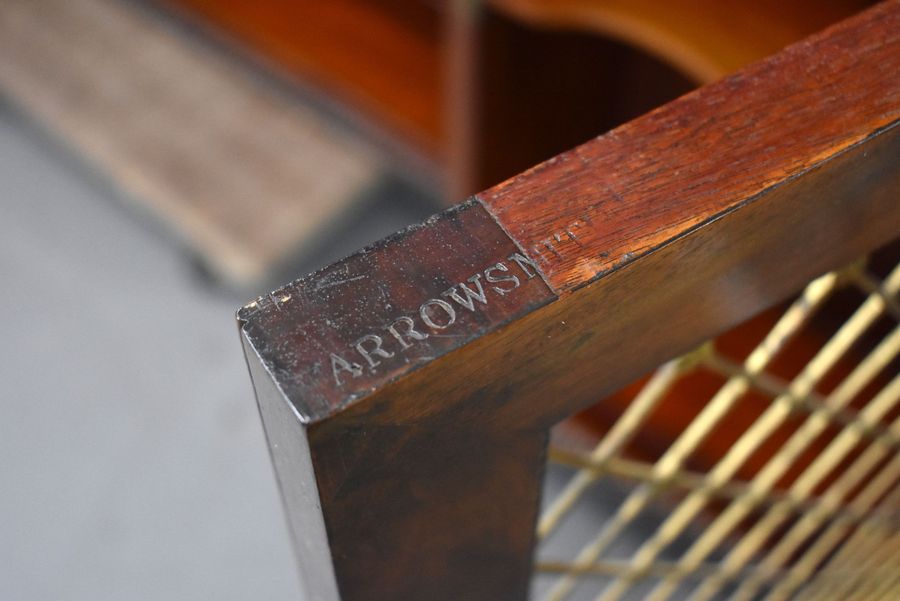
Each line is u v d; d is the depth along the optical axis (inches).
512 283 11.0
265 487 40.9
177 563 39.3
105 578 38.9
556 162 11.6
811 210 12.0
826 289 13.9
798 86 11.9
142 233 47.2
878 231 12.8
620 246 11.2
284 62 42.6
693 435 15.7
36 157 49.9
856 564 23.7
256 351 10.7
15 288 45.7
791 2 26.3
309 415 10.5
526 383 11.4
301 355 10.7
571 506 15.8
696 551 20.4
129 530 39.9
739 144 11.6
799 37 25.5
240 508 40.4
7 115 51.3
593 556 17.5
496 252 11.1
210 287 45.8
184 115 48.9
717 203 11.4
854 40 12.1
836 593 23.7
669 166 11.5
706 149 11.6
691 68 25.3
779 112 11.8
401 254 11.1
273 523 40.1
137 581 38.9
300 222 45.7
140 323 44.7
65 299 45.4
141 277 46.1
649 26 25.8
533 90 32.2
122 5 52.7
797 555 33.2
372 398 10.6
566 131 35.4
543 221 11.3
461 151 33.2
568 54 31.6
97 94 49.6
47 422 42.1
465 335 10.8
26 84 50.1
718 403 15.3
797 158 11.6
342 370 10.6
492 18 28.5
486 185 34.4
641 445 35.1
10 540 39.6
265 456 41.6
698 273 11.7
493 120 32.1
